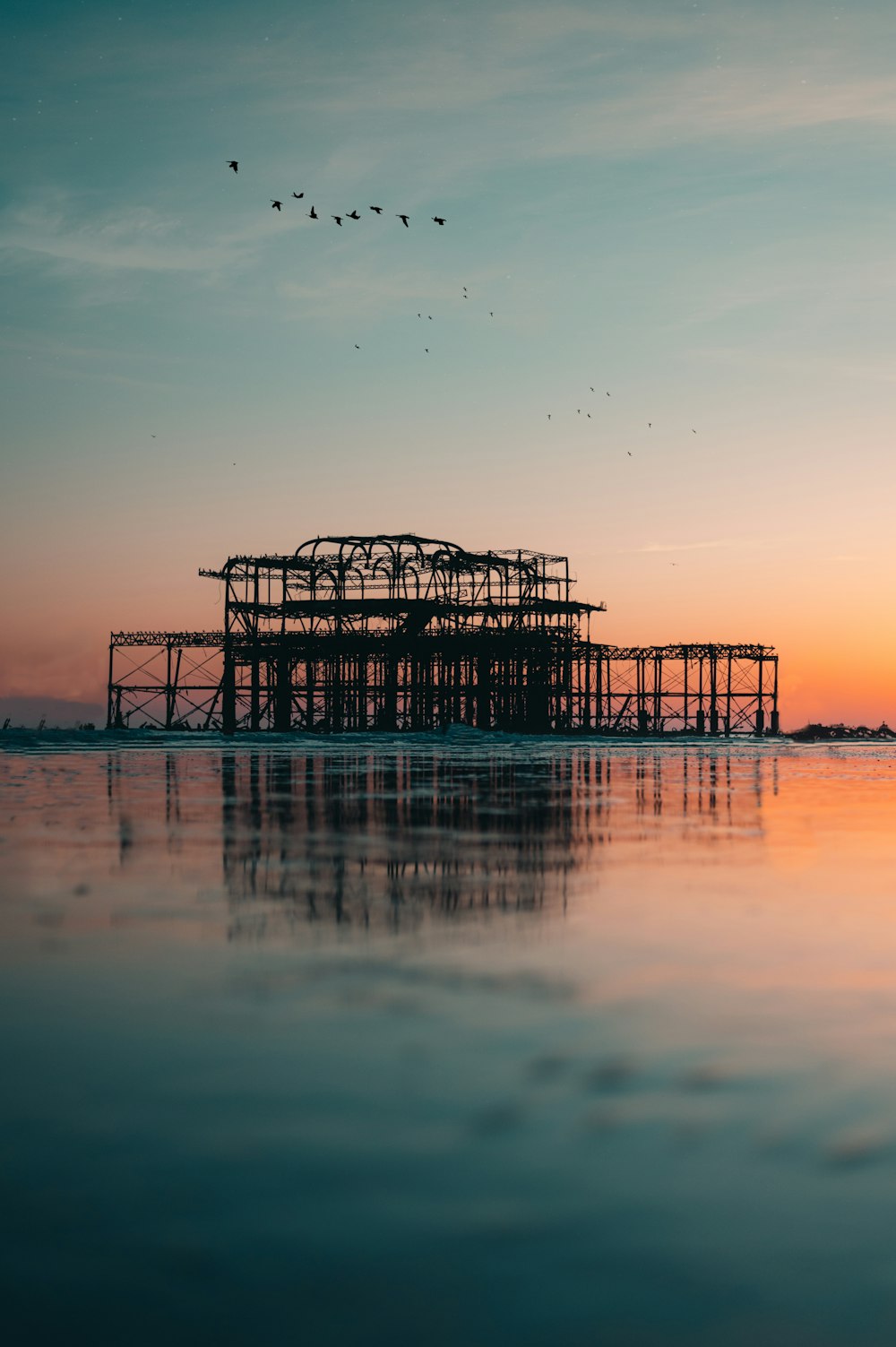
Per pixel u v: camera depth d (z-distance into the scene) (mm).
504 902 11641
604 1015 7219
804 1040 6711
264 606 108375
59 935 9773
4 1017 7152
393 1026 6941
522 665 114875
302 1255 4105
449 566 103812
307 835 17828
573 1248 4160
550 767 44844
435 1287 3873
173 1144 5043
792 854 16312
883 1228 4297
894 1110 5500
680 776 39906
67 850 15828
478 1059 6270
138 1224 4316
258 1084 5840
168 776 35562
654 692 145250
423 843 16812
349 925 10281
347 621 107375
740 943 9641
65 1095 5676
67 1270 4016
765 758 62844
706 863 15125
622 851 16297
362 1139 5102
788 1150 5000
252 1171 4766
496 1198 4527
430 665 109625
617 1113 5434
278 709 112375
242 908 11125
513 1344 3574
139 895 11859
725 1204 4480
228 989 7863
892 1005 7535
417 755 57500
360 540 104250
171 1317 3723
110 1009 7332
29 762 46219
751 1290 3873
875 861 15547
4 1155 4926
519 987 7980
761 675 144375
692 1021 7113
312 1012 7277
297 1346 3574
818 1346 3586
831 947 9469
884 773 45781
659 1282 3926
